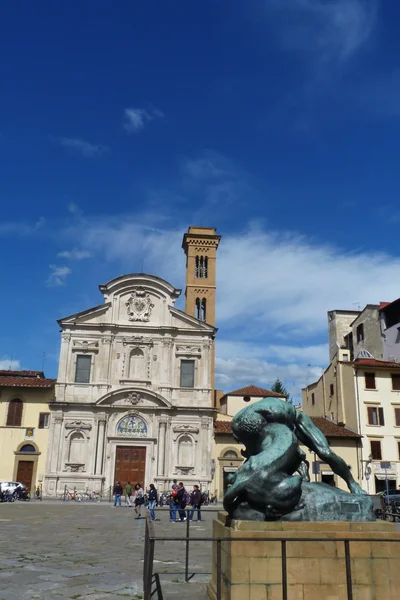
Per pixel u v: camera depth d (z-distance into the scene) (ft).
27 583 36.52
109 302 176.14
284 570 21.15
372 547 22.63
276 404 26.86
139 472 162.40
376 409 170.71
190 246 245.86
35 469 162.09
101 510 118.42
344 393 178.29
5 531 71.41
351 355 212.43
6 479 160.56
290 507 23.97
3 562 45.47
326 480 157.38
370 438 167.53
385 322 196.44
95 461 161.07
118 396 167.12
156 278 178.70
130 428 165.37
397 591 22.30
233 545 22.26
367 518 24.67
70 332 172.24
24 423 165.68
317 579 22.13
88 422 164.66
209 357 175.11
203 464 164.35
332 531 22.99
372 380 173.68
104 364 169.89
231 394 185.16
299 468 27.94
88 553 51.80
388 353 192.13
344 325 227.61
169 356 173.27
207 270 243.60
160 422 165.89
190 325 177.47
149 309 177.06
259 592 21.86
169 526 83.46
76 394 167.43
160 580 37.14
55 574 40.01
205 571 41.04
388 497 116.06
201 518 104.22
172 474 162.81
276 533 22.53
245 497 24.38
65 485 158.81
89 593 33.50
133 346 173.68
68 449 162.40
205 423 167.84
